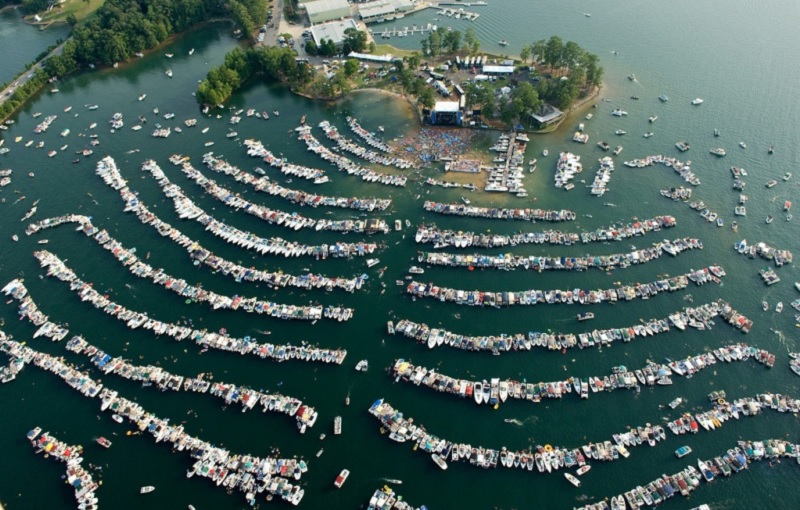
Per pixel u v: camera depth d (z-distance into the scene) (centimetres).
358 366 16775
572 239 19988
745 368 16312
